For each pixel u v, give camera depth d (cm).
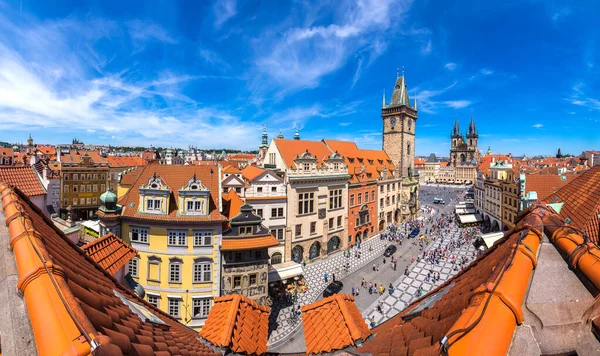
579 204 1730
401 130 9456
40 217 1208
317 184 5950
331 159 6394
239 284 3819
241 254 3816
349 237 6944
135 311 870
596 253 595
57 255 740
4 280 550
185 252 3672
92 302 577
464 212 9675
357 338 1119
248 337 1277
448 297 805
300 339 3691
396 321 1122
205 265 3703
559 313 536
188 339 1016
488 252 1078
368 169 7981
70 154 11319
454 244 7138
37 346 389
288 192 5469
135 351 502
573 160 15562
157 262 3681
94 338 371
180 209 3684
